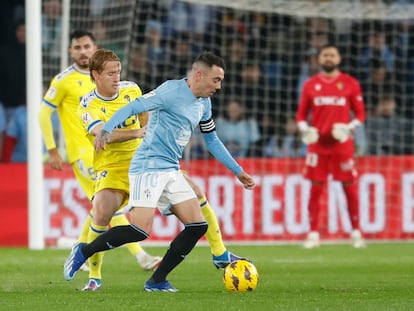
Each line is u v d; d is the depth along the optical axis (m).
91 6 57.59
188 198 27.22
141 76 61.81
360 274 34.97
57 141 52.25
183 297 25.67
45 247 50.22
